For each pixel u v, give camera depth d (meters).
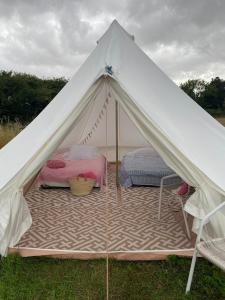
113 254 3.21
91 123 6.26
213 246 2.66
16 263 3.10
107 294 2.62
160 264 3.15
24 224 3.33
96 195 5.14
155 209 4.51
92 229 3.84
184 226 3.91
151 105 3.22
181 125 3.33
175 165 3.18
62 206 4.63
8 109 13.64
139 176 5.55
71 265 3.13
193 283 2.82
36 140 3.24
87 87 3.13
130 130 6.68
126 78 3.28
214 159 3.22
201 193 3.07
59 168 5.55
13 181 3.16
